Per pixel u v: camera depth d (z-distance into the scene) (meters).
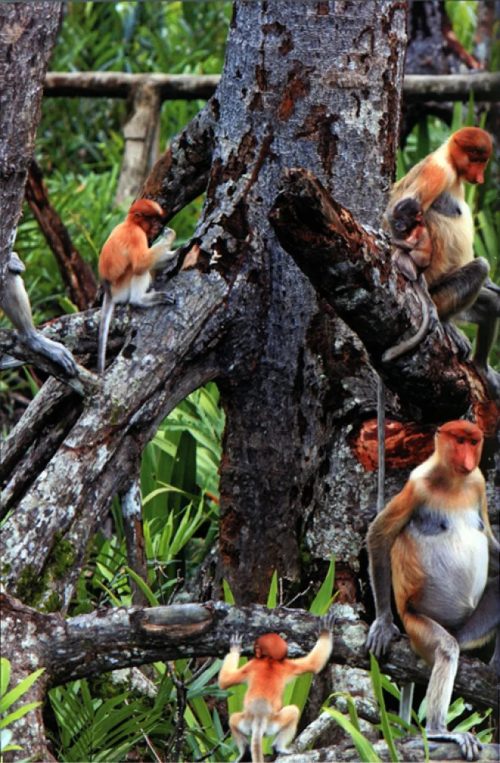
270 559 11.25
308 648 9.03
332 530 11.08
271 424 11.12
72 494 9.61
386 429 10.97
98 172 21.38
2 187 9.05
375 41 11.05
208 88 18.53
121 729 9.65
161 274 10.60
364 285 9.21
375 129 11.10
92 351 10.73
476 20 23.22
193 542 13.45
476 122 18.19
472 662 9.33
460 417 10.71
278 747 8.36
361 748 8.12
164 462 13.16
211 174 11.20
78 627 8.97
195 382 10.66
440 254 10.28
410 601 9.31
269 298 10.88
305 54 10.95
